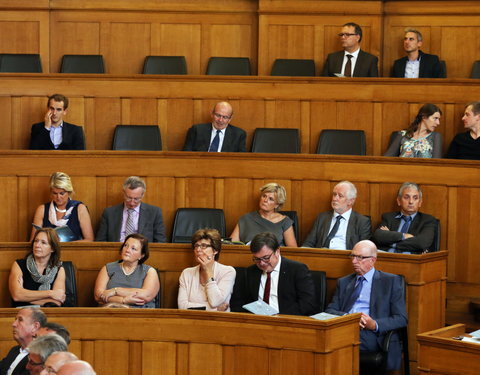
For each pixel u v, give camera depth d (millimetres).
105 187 8695
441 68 10250
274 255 7090
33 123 9570
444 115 9148
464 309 8047
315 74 10734
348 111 9344
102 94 9609
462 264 8102
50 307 6594
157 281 7281
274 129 9289
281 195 8203
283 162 8562
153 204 8695
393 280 6930
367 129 9320
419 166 8258
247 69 10695
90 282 7539
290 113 9453
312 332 6000
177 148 9609
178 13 11125
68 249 7512
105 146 9617
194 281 7227
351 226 8031
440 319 7406
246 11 11078
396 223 8016
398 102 9234
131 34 11133
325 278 7180
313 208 8516
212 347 6355
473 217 8086
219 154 8641
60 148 9211
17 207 8633
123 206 8344
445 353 5762
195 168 8680
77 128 9328
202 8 11086
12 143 9570
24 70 10539
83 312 6492
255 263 7289
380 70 10867
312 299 7023
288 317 6148
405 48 10234
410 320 7082
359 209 8422
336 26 10844
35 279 7234
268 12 10898
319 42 10875
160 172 8688
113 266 7328
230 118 9258
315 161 8516
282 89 9453
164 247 7531
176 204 8688
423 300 7117
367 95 9297
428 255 7137
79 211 8367
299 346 6043
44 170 8648
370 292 6938
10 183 8633
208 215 8438
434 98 9164
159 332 6461
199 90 9570
